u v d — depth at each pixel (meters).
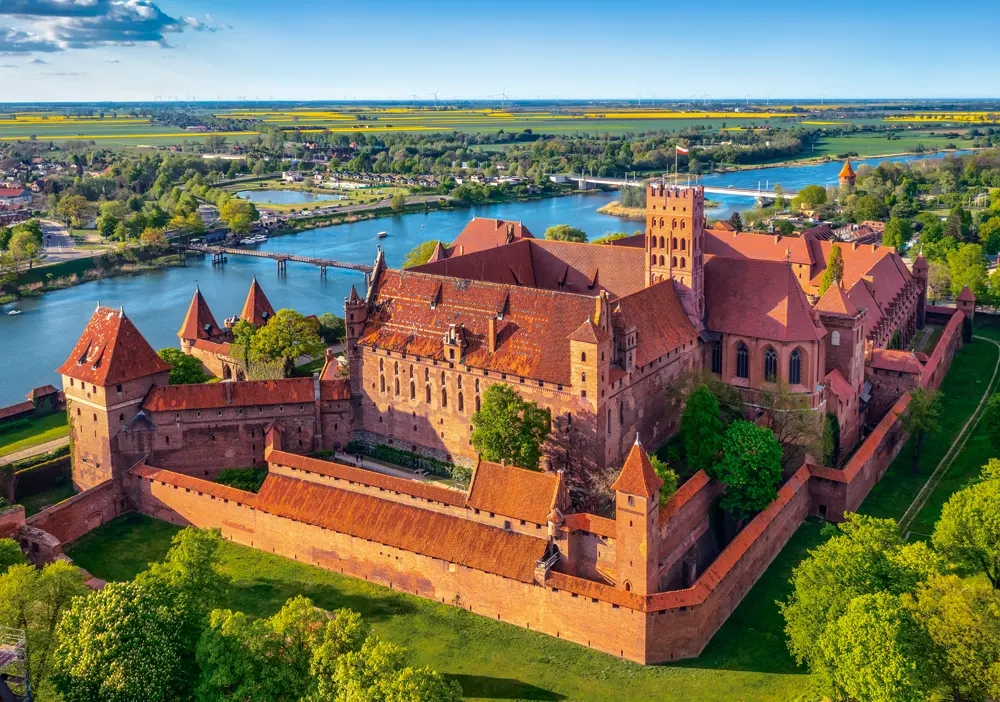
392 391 162.00
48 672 98.75
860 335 173.00
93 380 147.62
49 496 157.88
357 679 89.06
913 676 91.12
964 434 177.25
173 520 147.00
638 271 181.00
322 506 133.75
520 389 146.62
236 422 155.88
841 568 106.25
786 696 105.12
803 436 155.12
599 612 114.00
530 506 121.44
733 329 163.88
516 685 108.31
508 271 189.00
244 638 95.81
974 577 114.31
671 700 105.62
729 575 121.62
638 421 151.25
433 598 125.31
